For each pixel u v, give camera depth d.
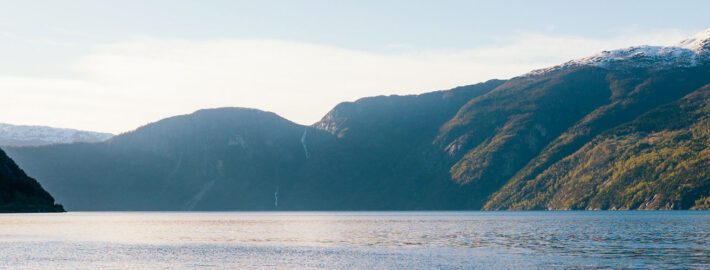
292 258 131.38
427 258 128.50
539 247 147.38
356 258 130.12
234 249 150.25
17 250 146.88
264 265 121.44
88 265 122.31
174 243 167.50
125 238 185.38
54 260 129.12
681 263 116.88
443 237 181.38
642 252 133.88
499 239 171.25
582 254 131.88
